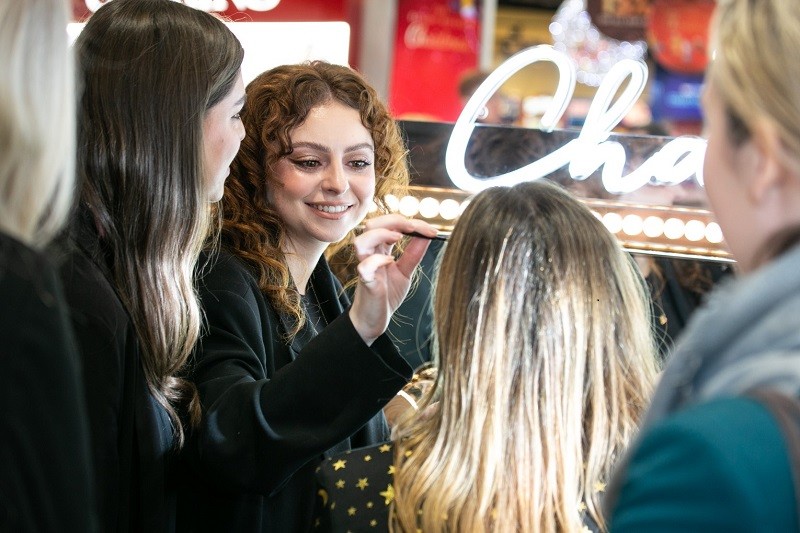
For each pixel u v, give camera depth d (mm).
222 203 1913
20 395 911
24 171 977
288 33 4184
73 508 949
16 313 917
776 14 844
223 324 1749
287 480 1731
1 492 901
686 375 853
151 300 1619
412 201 2105
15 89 961
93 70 1623
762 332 808
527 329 1306
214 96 1687
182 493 1743
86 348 1506
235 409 1583
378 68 4934
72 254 1535
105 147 1607
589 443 1330
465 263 1337
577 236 1344
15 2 969
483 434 1281
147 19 1651
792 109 823
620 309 1364
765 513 743
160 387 1646
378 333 1527
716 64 902
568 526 1271
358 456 1400
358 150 1911
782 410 770
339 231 1925
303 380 1535
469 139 2096
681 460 780
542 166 2076
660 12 4977
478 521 1253
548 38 5039
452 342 1324
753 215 890
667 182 2031
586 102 4930
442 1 4949
